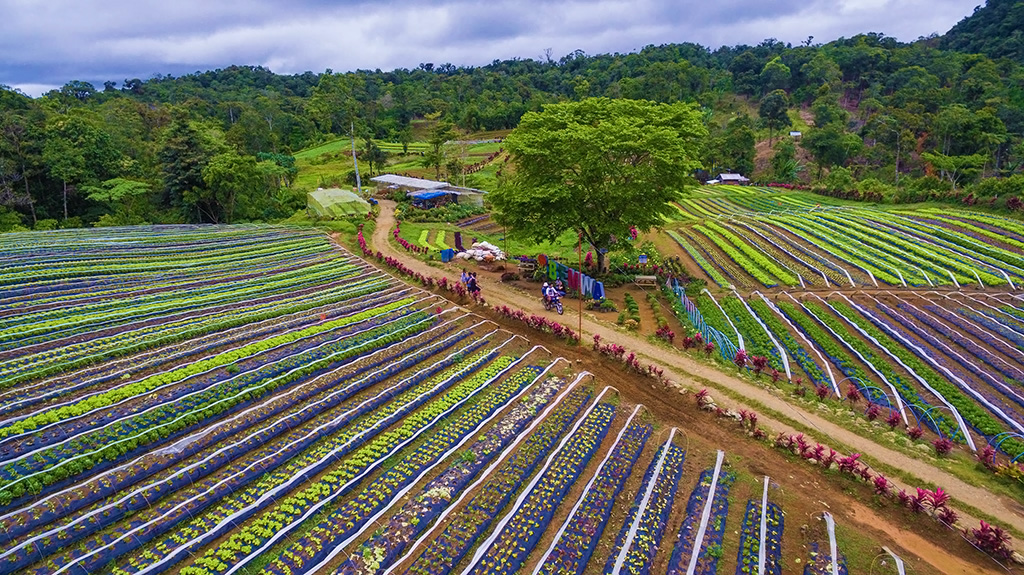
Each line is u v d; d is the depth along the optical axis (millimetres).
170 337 30484
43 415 21562
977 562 16797
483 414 23797
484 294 40938
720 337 32312
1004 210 60625
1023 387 27094
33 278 38469
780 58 178250
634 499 18969
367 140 114500
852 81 165125
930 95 119188
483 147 133875
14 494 17438
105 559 15641
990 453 20766
